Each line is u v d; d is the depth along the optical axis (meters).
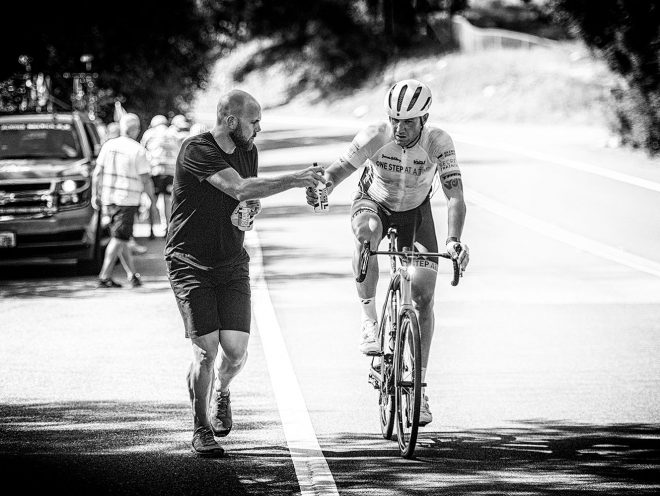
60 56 70.75
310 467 16.20
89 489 15.23
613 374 22.03
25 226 36.38
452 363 23.14
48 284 35.09
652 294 30.88
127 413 19.47
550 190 55.81
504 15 179.50
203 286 16.70
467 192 55.94
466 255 17.03
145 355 24.19
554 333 25.97
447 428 18.41
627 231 43.06
